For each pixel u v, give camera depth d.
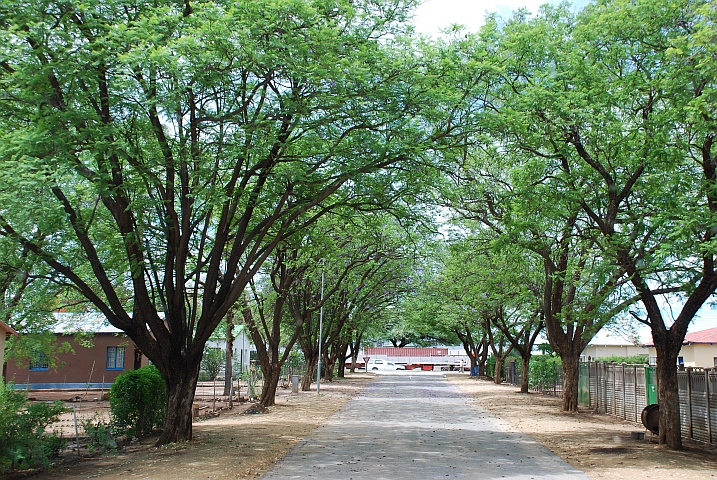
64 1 11.11
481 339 60.19
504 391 36.91
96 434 13.43
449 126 13.92
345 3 12.26
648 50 14.08
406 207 16.88
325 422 19.45
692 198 13.23
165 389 16.61
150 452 13.09
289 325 39.81
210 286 14.64
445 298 37.66
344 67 11.84
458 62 13.12
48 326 23.05
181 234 14.30
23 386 30.98
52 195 12.63
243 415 21.84
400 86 12.79
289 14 11.47
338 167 14.35
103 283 13.72
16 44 11.23
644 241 14.06
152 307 14.05
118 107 12.54
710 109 12.07
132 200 13.12
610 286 14.32
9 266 13.12
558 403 28.16
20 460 10.72
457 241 22.14
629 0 14.33
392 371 79.38
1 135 12.15
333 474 10.71
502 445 14.52
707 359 34.38
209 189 12.63
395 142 12.94
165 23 11.52
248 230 17.61
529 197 15.36
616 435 16.59
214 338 36.91
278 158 13.77
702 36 11.30
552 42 15.30
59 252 13.13
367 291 36.75
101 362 37.66
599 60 14.67
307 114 12.53
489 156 17.44
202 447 13.68
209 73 11.72
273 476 10.51
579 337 24.38
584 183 16.20
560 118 14.02
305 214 18.19
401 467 11.45
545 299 24.20
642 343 38.56
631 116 14.39
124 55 10.49
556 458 12.64
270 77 12.39
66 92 12.01
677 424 14.18
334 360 47.84
